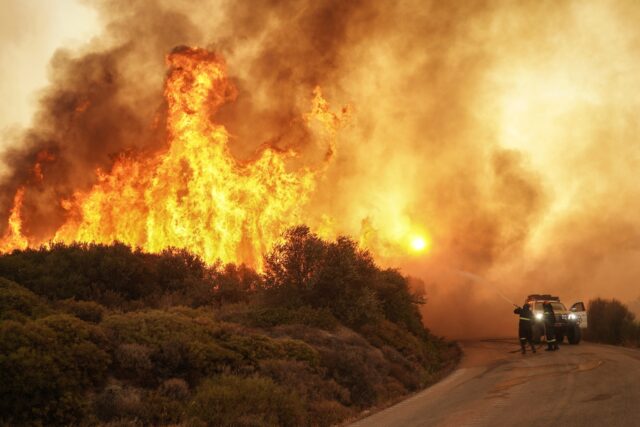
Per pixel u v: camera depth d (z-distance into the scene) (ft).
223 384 48.42
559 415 38.19
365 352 71.00
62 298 82.28
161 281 96.63
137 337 53.26
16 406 40.19
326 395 56.03
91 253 93.09
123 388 46.26
